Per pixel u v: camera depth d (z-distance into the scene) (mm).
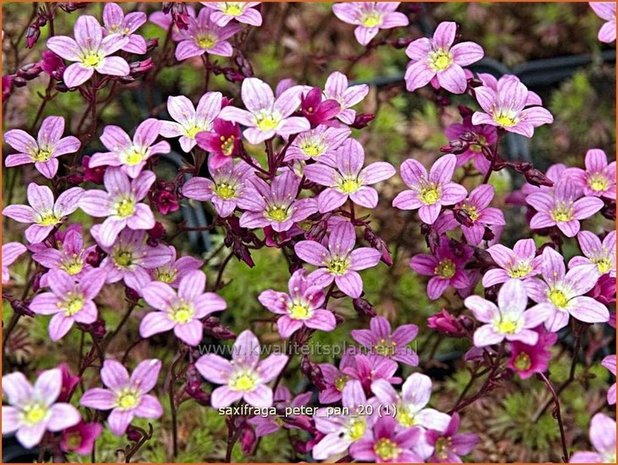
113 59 176
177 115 171
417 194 175
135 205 156
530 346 151
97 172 165
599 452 140
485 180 183
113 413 147
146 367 152
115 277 158
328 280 165
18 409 139
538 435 222
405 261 243
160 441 216
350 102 182
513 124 176
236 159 177
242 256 172
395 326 236
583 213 182
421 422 150
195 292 151
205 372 149
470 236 178
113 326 231
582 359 236
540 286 163
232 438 169
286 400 174
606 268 174
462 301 217
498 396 228
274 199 170
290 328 154
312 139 176
